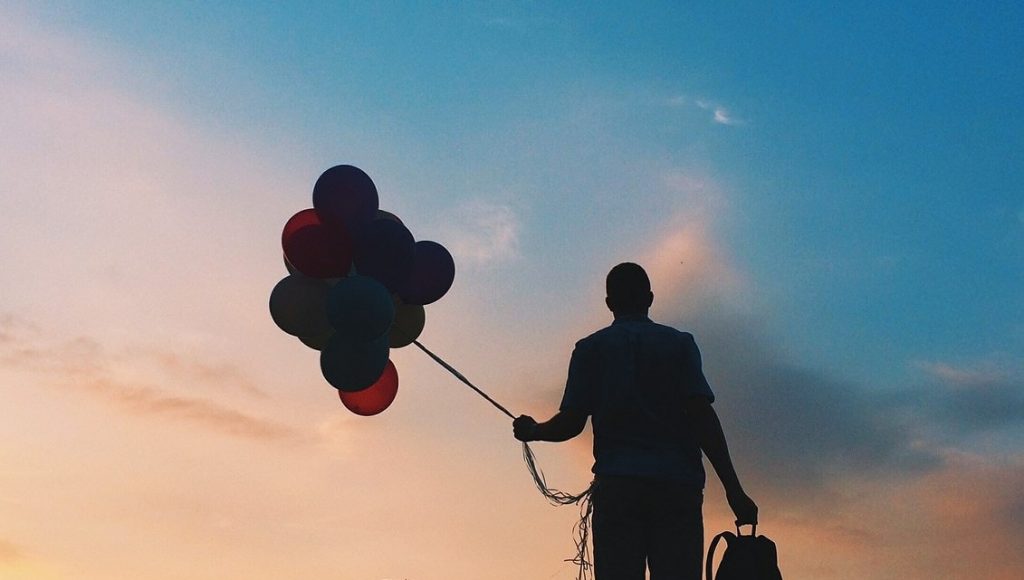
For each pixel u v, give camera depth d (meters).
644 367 3.93
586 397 4.04
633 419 3.89
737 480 3.83
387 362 5.83
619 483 3.80
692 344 3.99
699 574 3.77
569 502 4.29
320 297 5.50
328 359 5.46
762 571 3.76
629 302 4.19
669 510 3.79
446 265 5.84
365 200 5.57
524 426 4.30
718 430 3.84
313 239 5.40
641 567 3.81
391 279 5.48
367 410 6.07
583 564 4.04
